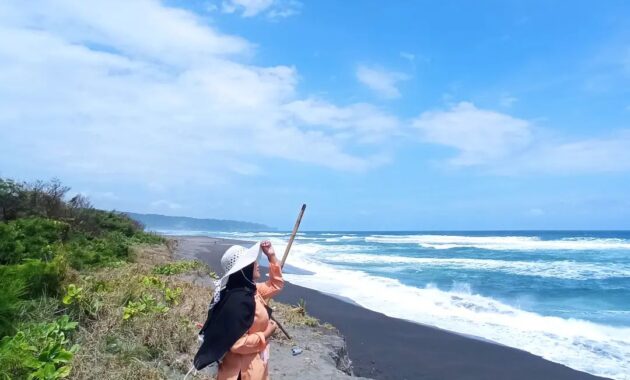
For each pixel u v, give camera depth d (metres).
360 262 28.06
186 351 6.25
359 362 9.39
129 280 8.16
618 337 11.34
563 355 9.95
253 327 3.85
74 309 6.32
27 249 9.57
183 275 13.62
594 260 28.44
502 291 17.72
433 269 24.30
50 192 15.61
